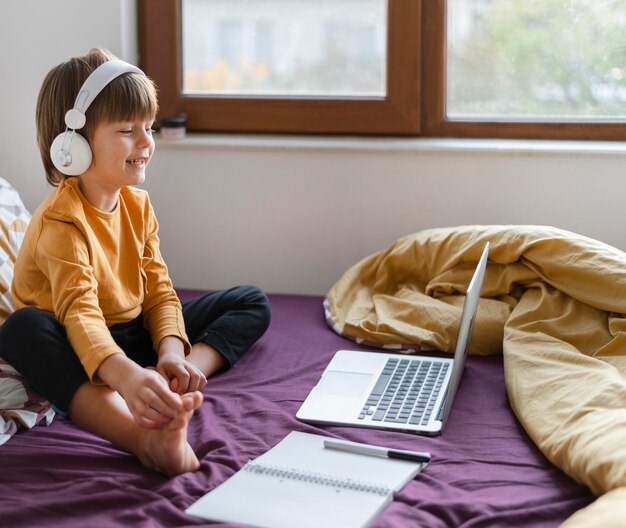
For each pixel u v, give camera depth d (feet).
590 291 5.71
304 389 5.27
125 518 3.68
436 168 7.41
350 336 6.19
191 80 7.95
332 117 7.77
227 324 5.72
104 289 4.99
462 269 6.42
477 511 3.75
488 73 7.62
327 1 7.66
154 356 5.37
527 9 7.45
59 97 4.94
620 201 7.25
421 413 4.85
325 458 4.25
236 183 7.66
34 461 4.30
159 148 7.68
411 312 6.18
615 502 3.53
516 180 7.34
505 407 5.03
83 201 5.00
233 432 4.66
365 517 3.65
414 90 7.62
